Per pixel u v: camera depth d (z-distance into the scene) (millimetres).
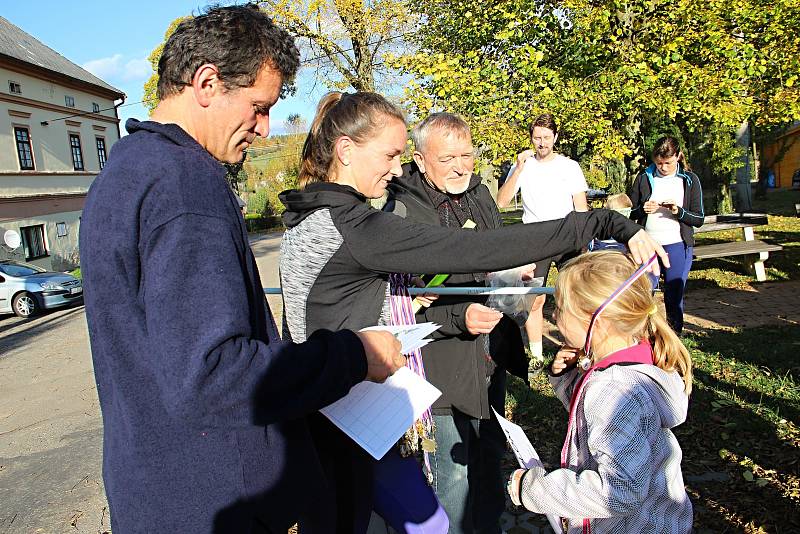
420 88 7848
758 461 3145
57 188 24781
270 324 1380
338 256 1645
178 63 1279
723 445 3344
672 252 5160
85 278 1188
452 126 2412
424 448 2041
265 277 13648
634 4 8469
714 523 2678
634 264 1741
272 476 1303
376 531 2252
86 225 1186
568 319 1743
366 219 1619
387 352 1431
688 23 8219
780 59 8500
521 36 8359
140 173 1145
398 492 1941
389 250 1576
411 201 2412
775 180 31703
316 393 1214
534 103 7902
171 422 1182
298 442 1396
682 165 5195
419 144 2496
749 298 6820
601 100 7859
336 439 1766
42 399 6406
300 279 1734
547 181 5066
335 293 1713
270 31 1333
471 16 8992
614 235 1590
